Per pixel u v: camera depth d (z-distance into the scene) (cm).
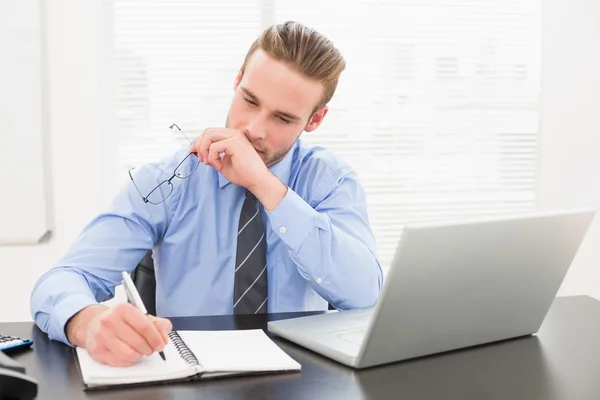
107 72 305
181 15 309
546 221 117
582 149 333
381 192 329
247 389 100
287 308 165
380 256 330
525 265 119
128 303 110
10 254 293
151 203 164
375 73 326
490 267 114
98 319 111
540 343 125
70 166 294
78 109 292
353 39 323
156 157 311
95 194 297
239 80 160
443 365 112
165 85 310
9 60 284
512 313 124
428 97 330
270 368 106
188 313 165
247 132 152
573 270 333
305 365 111
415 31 328
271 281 165
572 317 144
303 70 148
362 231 169
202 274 165
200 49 311
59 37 288
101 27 302
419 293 107
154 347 105
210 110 313
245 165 146
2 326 133
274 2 315
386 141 328
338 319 132
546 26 331
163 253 166
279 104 149
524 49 336
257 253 159
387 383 104
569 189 334
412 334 111
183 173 167
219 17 311
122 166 308
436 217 334
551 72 330
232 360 108
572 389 102
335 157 179
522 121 339
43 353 115
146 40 307
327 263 148
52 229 295
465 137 335
